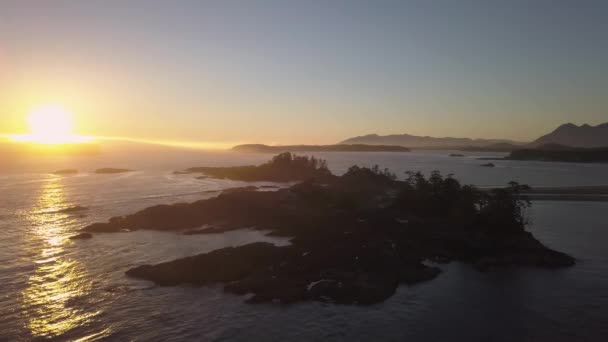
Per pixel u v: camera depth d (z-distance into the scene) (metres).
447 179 115.56
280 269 71.12
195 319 56.56
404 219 104.75
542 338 52.50
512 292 65.75
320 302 61.12
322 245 82.38
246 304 60.62
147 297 63.03
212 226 106.06
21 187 190.00
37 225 111.12
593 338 52.47
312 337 52.38
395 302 61.69
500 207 92.75
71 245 90.81
